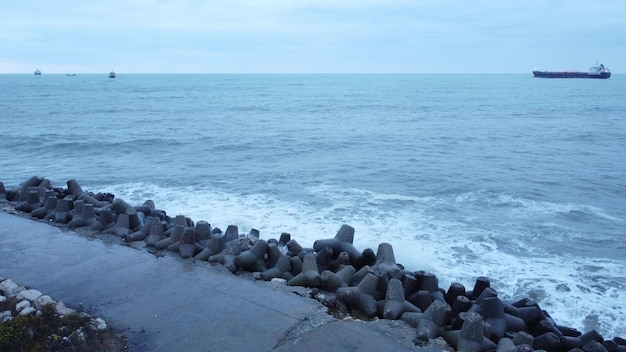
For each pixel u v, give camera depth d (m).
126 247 7.98
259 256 7.59
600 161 24.05
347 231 8.89
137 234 8.42
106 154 25.52
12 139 29.77
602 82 169.50
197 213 13.70
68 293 6.19
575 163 23.52
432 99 81.06
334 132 35.62
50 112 51.16
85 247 7.91
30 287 6.36
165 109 57.38
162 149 27.19
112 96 86.12
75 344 4.93
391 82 190.00
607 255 11.66
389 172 20.89
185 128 37.56
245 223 12.73
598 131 36.41
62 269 6.98
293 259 7.53
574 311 8.80
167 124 40.50
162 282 6.59
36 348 4.79
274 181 18.80
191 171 20.80
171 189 17.20
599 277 10.30
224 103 69.75
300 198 15.95
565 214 14.99
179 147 27.88
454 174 20.59
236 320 5.57
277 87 138.62
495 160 24.28
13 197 10.90
